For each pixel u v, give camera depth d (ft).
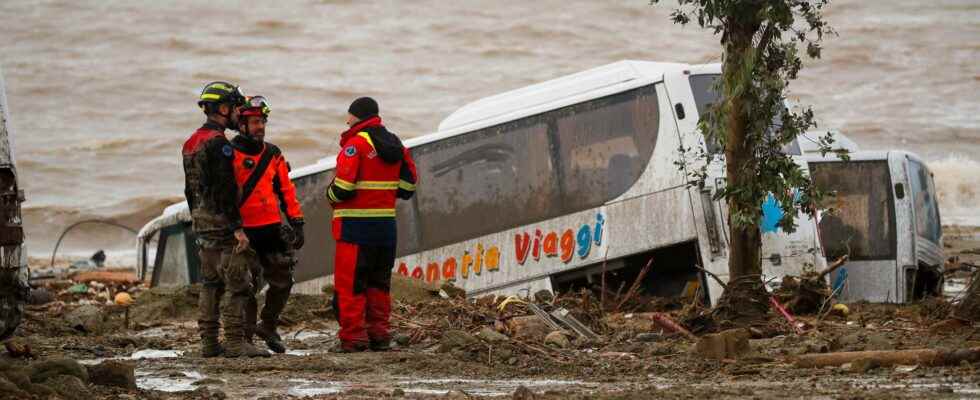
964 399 80.69
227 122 119.75
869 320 141.38
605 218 175.52
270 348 125.90
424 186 185.16
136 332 158.61
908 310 150.41
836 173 195.31
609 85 177.88
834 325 132.36
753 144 129.39
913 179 198.90
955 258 256.93
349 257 123.03
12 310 102.12
